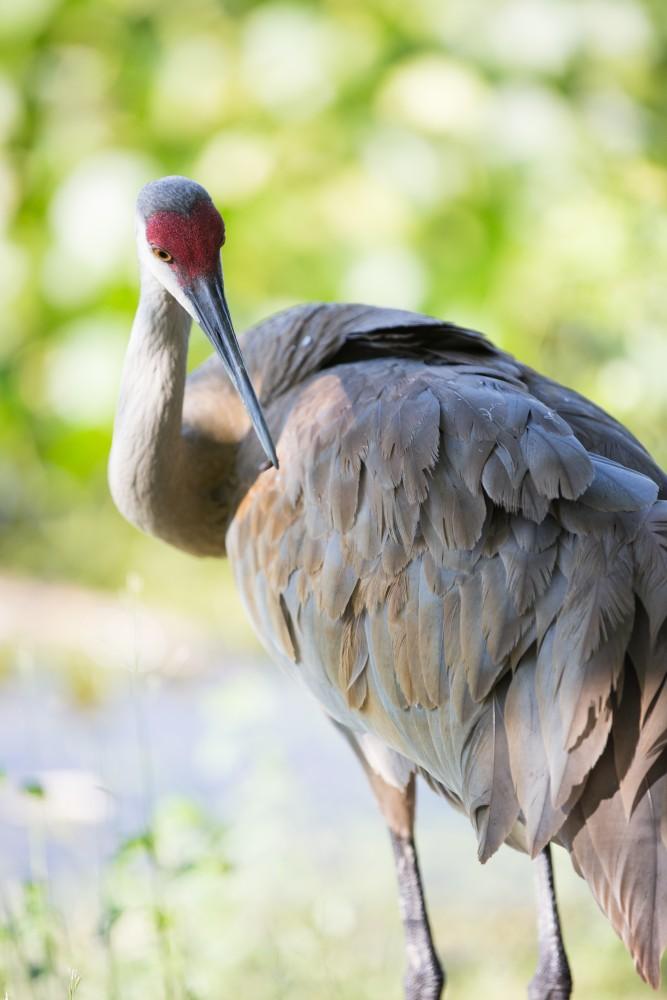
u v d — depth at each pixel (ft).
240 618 50.75
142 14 47.83
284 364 26.63
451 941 33.78
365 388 23.99
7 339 45.19
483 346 25.53
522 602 20.97
